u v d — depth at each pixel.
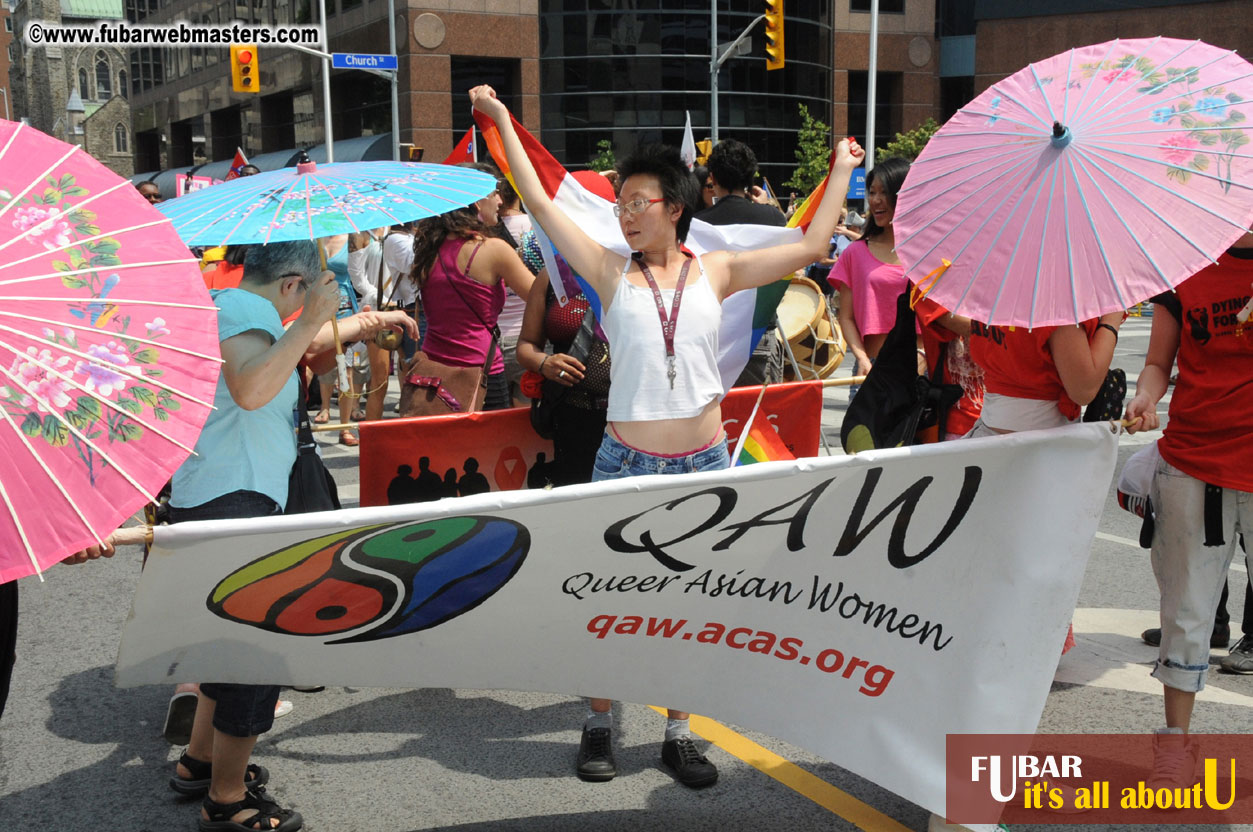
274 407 3.27
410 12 41.75
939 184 2.87
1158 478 3.41
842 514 2.82
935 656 3.01
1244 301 3.18
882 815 3.38
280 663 2.74
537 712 4.21
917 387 3.99
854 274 4.91
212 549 2.43
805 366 5.79
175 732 3.72
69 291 2.06
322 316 2.89
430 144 42.84
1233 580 5.73
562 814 3.39
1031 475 2.90
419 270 5.14
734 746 3.88
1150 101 2.72
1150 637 4.79
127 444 2.00
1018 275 2.69
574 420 4.21
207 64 64.31
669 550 2.77
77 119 101.19
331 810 3.44
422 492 4.27
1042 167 2.71
